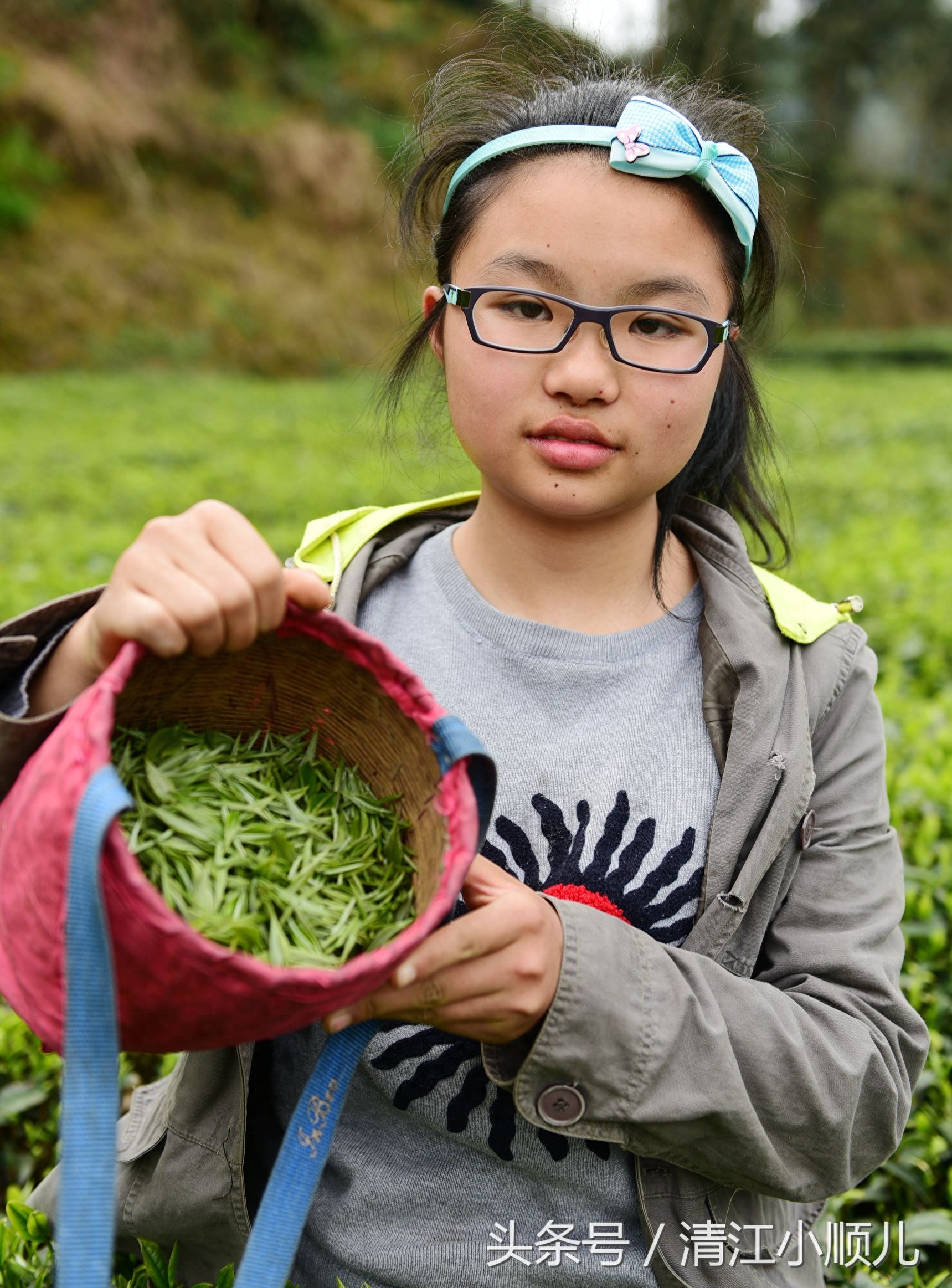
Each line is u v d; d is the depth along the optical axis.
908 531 7.18
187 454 11.24
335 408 16.19
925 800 3.34
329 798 1.30
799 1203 1.60
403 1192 1.56
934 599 5.39
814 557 6.26
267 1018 1.06
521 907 1.24
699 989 1.40
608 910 1.53
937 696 4.50
